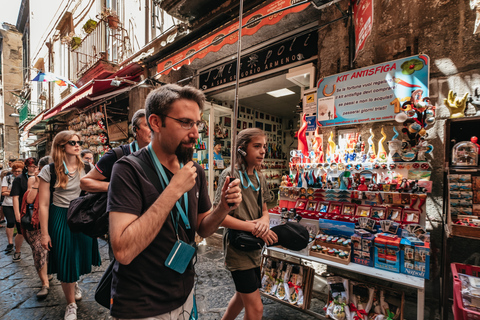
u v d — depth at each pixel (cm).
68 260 205
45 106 1295
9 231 397
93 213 132
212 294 252
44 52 1362
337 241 194
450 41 204
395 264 171
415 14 221
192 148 89
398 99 223
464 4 199
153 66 510
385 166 209
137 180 83
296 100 598
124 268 84
